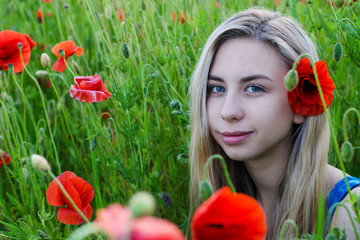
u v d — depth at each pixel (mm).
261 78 1595
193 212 2096
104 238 1821
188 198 2301
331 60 2502
